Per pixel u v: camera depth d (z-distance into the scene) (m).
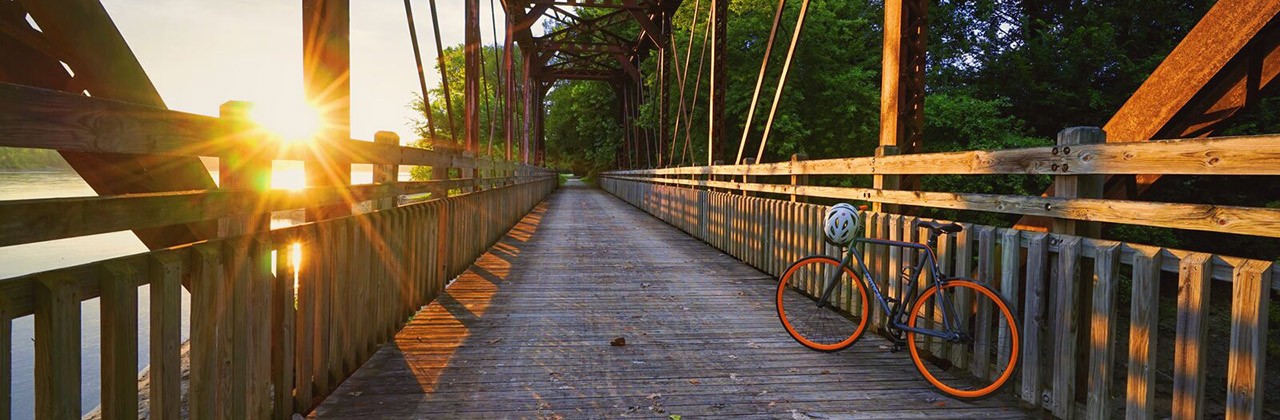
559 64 34.69
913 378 3.21
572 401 2.86
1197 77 3.29
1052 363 2.72
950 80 19.00
